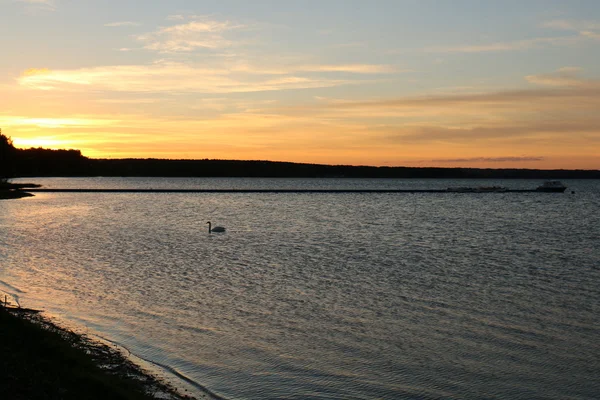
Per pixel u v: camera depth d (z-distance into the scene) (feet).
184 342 80.84
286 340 82.89
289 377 69.97
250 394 65.00
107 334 83.15
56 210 327.67
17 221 260.42
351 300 106.73
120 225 248.73
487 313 99.45
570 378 71.72
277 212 338.54
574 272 141.90
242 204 407.03
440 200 484.74
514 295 113.60
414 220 296.51
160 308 98.07
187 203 408.05
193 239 200.95
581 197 572.92
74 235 209.77
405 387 68.18
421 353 79.00
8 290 109.50
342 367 73.41
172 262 147.43
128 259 152.15
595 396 66.85
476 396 66.28
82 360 66.74
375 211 357.20
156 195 499.10
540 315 98.89
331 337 84.64
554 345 83.20
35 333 71.05
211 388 66.03
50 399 52.65
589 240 216.33
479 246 193.06
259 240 199.93
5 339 66.44
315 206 395.14
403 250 177.99
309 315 95.91
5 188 518.37
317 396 65.16
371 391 66.85
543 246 196.65
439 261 156.04
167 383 65.98
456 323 93.04
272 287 116.47
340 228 246.68
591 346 82.94
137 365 70.95
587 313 100.58
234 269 137.39
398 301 106.73
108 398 55.98
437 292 114.93
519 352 80.18
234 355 76.43
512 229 257.55
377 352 79.00
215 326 88.53
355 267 143.02
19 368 58.18
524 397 66.33
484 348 81.46
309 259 155.53
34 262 145.79
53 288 112.57
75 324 87.10
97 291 110.22
